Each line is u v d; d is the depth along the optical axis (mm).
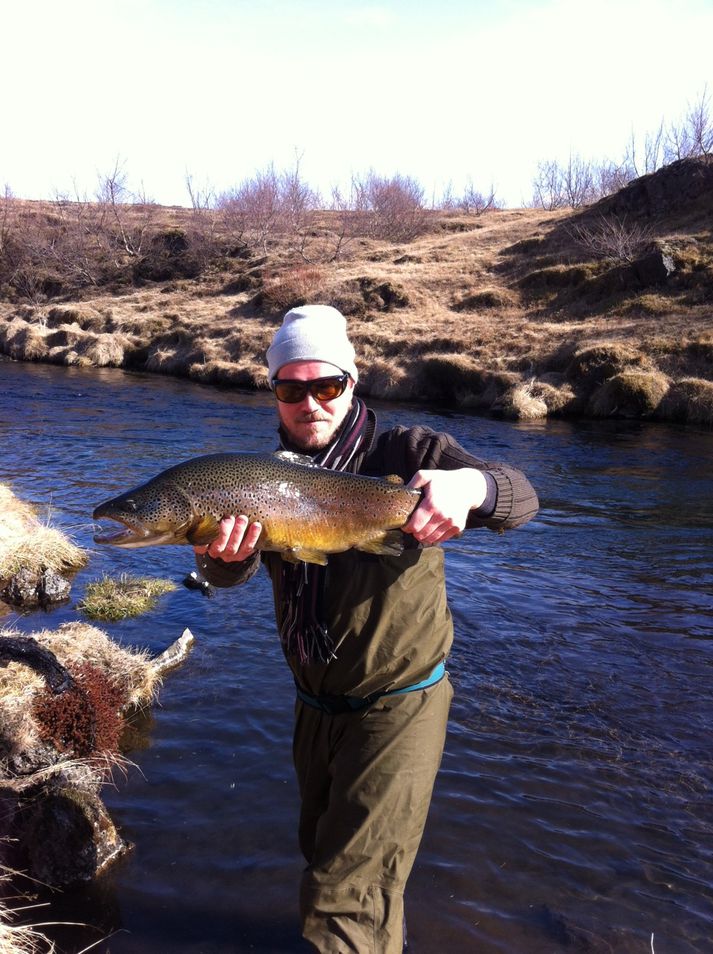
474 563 8953
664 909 3631
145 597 7684
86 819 3889
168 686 5840
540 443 17844
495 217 54844
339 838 2490
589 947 3379
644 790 4586
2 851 3850
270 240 51125
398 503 2406
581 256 35000
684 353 23234
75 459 15039
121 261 51156
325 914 2398
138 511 2314
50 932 3438
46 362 34938
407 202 56312
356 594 2541
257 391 27188
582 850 4047
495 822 4258
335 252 45062
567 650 6520
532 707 5555
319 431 2711
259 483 2393
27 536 8867
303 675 2682
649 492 13008
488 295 33000
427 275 36656
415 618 2574
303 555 2434
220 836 4137
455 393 25391
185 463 2406
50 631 6305
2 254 52031
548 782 4648
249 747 5027
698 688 5875
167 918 3549
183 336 33656
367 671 2553
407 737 2549
